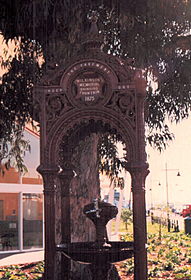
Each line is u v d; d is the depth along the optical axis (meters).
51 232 5.86
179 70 8.77
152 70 8.89
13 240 15.05
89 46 5.88
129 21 8.12
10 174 15.04
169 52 8.50
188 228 20.19
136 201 5.61
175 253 13.28
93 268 6.07
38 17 7.65
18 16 7.75
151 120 9.34
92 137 8.77
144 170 5.60
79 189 8.53
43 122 5.85
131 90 5.68
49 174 5.82
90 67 5.76
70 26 7.75
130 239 16.31
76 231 8.39
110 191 16.94
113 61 5.74
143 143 5.65
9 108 8.80
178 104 9.18
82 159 8.63
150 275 9.88
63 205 7.37
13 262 12.50
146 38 8.45
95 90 5.77
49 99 5.86
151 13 8.02
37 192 15.94
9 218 15.08
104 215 6.23
